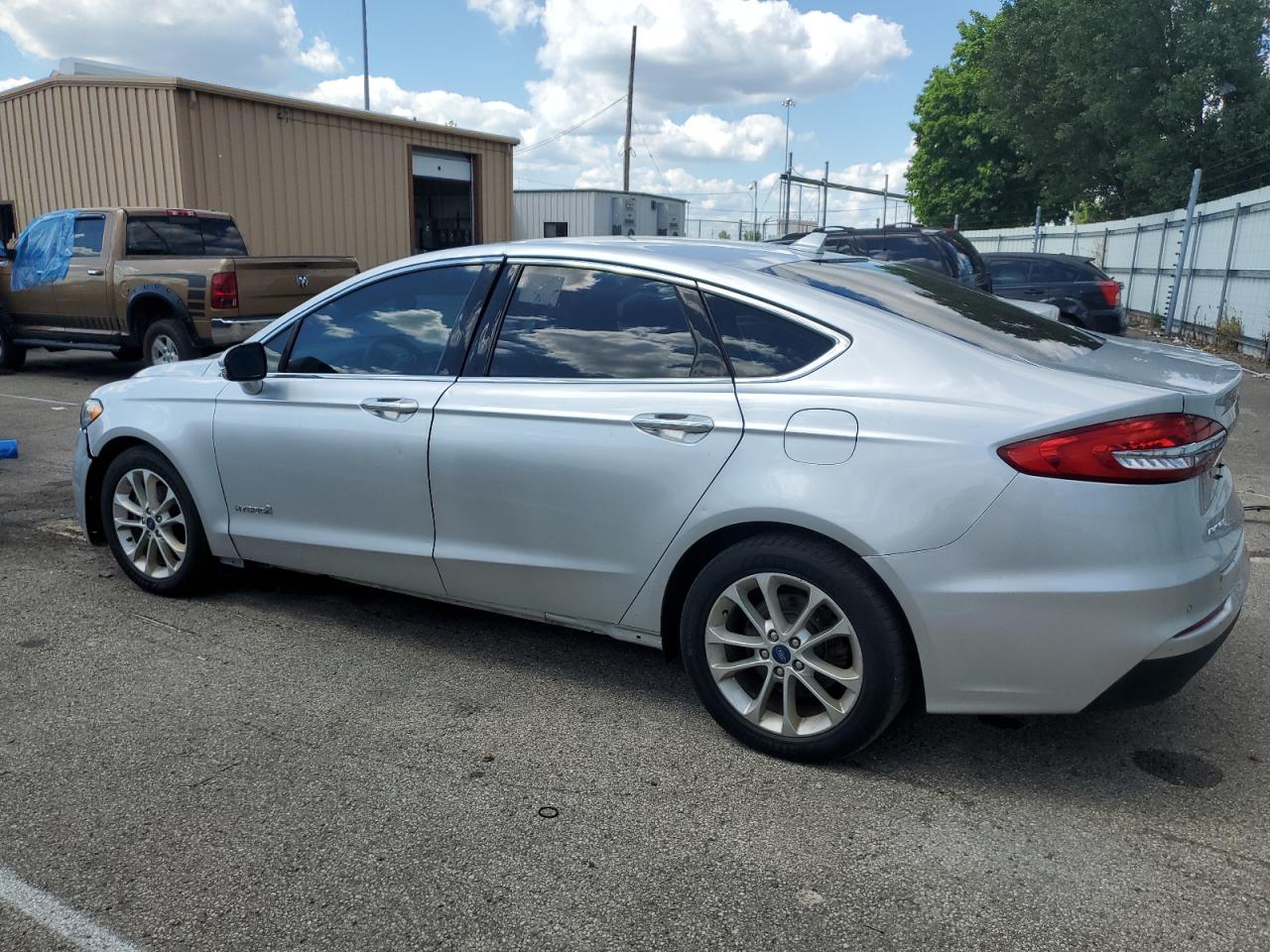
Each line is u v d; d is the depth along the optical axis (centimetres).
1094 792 305
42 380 1229
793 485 301
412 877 263
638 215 3450
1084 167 3259
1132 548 272
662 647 346
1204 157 2706
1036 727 347
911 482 286
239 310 1053
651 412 328
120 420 465
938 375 296
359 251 1908
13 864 268
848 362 307
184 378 458
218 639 425
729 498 311
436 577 388
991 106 3422
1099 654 276
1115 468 272
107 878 263
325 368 414
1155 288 2022
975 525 280
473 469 364
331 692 374
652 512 329
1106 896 255
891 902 253
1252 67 2583
